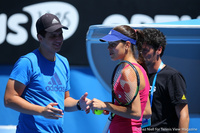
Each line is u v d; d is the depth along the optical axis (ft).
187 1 69.05
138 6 69.62
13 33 69.72
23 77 25.48
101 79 46.80
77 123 58.90
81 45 71.67
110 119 26.48
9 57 70.38
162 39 30.09
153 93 29.63
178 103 28.71
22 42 70.08
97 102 24.14
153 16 69.72
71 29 70.74
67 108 30.14
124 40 25.31
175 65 43.57
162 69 30.12
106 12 70.28
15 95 25.41
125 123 25.36
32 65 25.99
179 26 35.99
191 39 39.06
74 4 69.87
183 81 29.63
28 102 25.45
